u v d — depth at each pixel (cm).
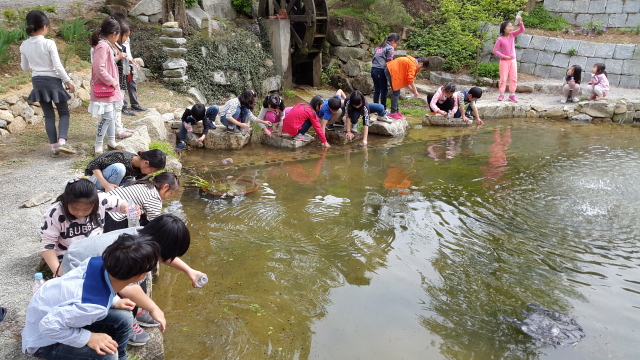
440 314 339
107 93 528
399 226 477
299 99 1148
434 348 304
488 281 381
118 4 1112
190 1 1079
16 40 784
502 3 1096
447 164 681
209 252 424
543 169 651
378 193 568
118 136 613
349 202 540
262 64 1116
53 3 1110
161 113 807
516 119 1000
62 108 553
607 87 1000
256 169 661
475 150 755
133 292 254
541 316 334
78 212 282
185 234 251
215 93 1007
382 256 420
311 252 427
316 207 525
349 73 1262
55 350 216
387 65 857
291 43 1238
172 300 352
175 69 940
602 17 1259
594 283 376
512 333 318
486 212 509
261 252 426
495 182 601
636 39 1160
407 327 325
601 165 667
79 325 209
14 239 369
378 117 870
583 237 452
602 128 916
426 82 1235
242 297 357
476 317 336
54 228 290
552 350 301
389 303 352
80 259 250
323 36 1209
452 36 1286
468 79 1199
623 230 464
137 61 936
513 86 1061
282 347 302
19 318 279
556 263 406
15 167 519
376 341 310
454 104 931
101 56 512
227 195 557
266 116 787
